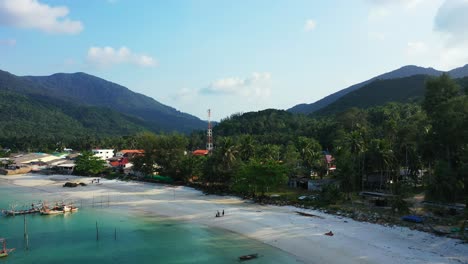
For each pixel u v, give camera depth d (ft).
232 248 191.11
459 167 254.68
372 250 175.11
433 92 305.32
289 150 486.79
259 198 314.96
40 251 195.21
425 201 259.19
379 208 258.16
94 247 200.54
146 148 455.22
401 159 343.87
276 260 170.60
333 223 226.79
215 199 325.42
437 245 178.91
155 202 317.42
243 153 431.84
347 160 318.65
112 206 305.73
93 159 528.63
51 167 595.47
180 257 181.68
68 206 290.97
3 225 249.75
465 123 253.65
